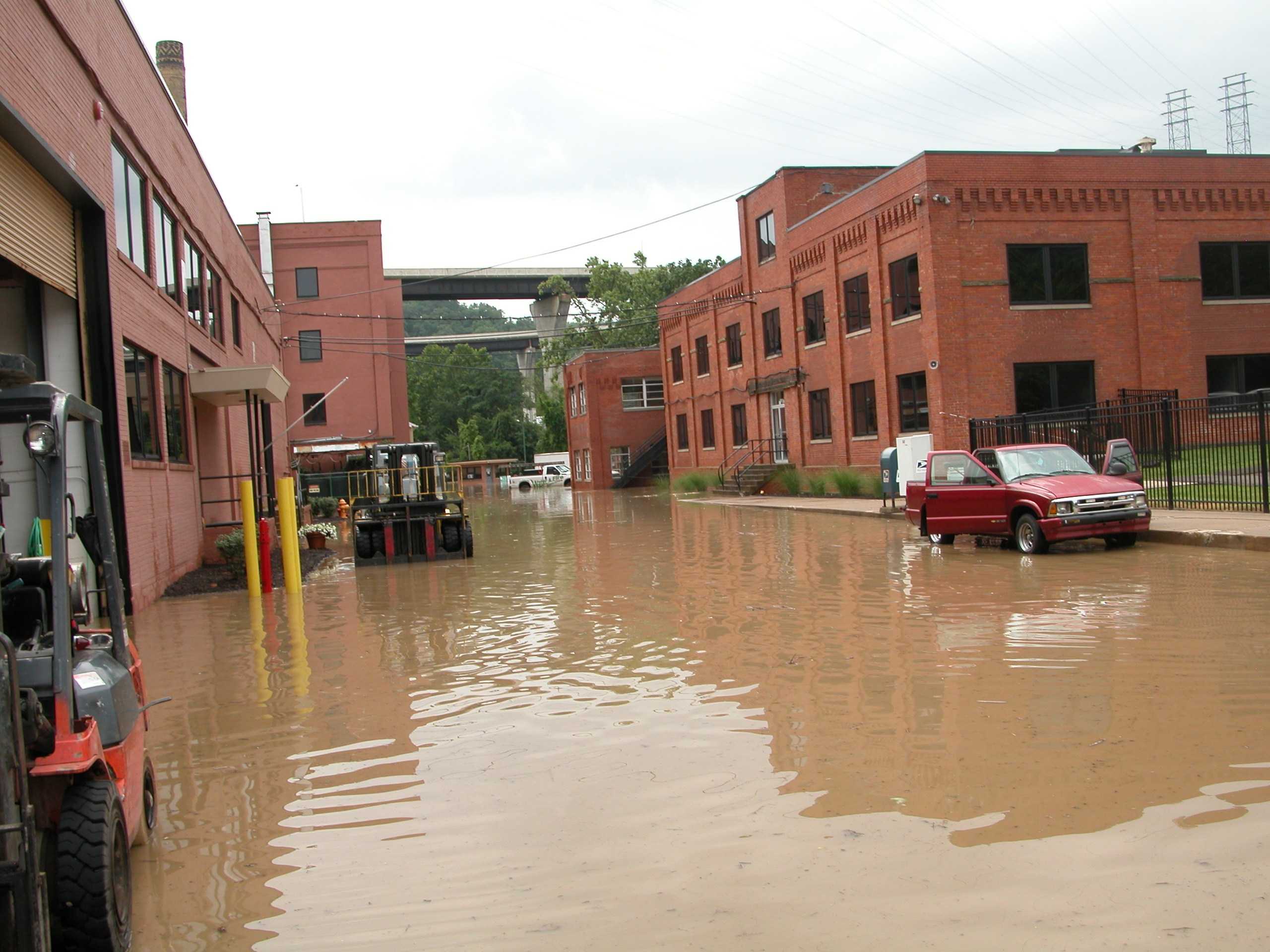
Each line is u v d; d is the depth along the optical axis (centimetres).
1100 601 1120
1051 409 2884
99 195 1418
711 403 4772
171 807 608
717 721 718
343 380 4178
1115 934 388
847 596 1266
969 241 2842
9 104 1053
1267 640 873
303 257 5172
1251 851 454
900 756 613
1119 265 2927
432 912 443
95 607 1352
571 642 1077
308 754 704
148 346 1708
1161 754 591
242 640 1219
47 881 399
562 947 403
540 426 11325
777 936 400
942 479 1772
